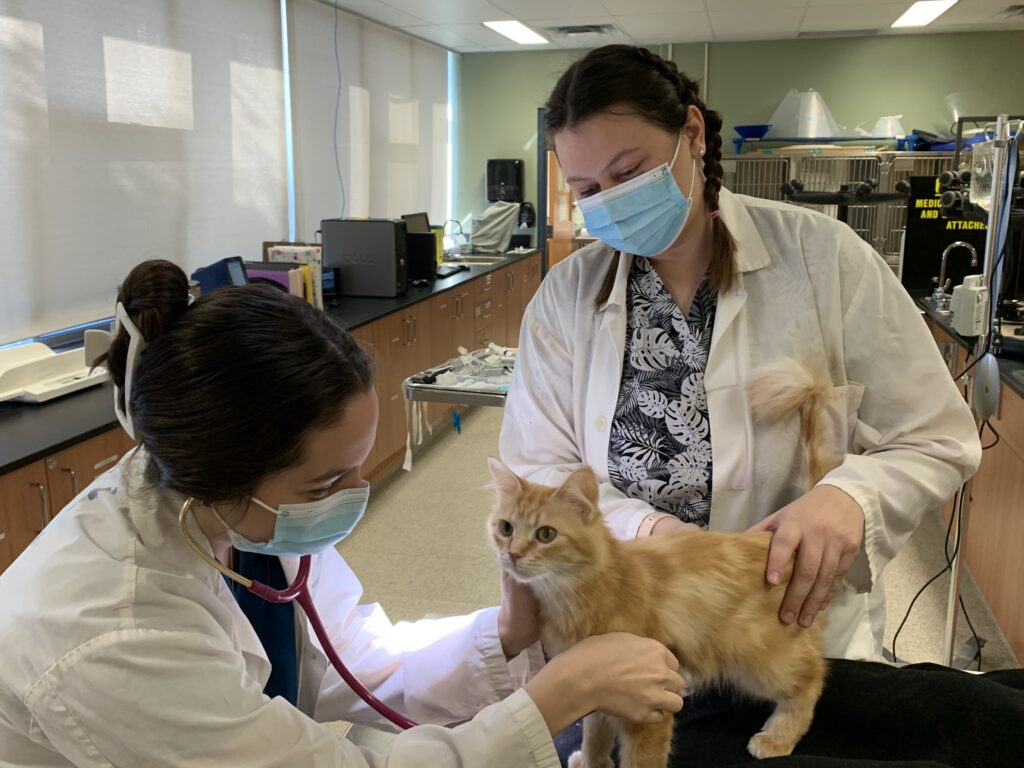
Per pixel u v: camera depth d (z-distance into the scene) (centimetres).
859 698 109
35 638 76
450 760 84
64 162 337
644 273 139
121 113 367
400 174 682
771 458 131
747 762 100
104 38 354
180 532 85
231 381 77
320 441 81
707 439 133
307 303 87
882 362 127
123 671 74
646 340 138
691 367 134
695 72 729
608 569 104
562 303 147
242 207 467
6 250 312
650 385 137
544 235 745
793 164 607
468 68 784
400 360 441
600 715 108
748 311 132
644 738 99
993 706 102
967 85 692
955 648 273
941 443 124
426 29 650
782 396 125
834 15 602
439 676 116
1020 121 274
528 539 104
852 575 119
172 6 397
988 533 295
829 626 128
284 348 79
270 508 85
